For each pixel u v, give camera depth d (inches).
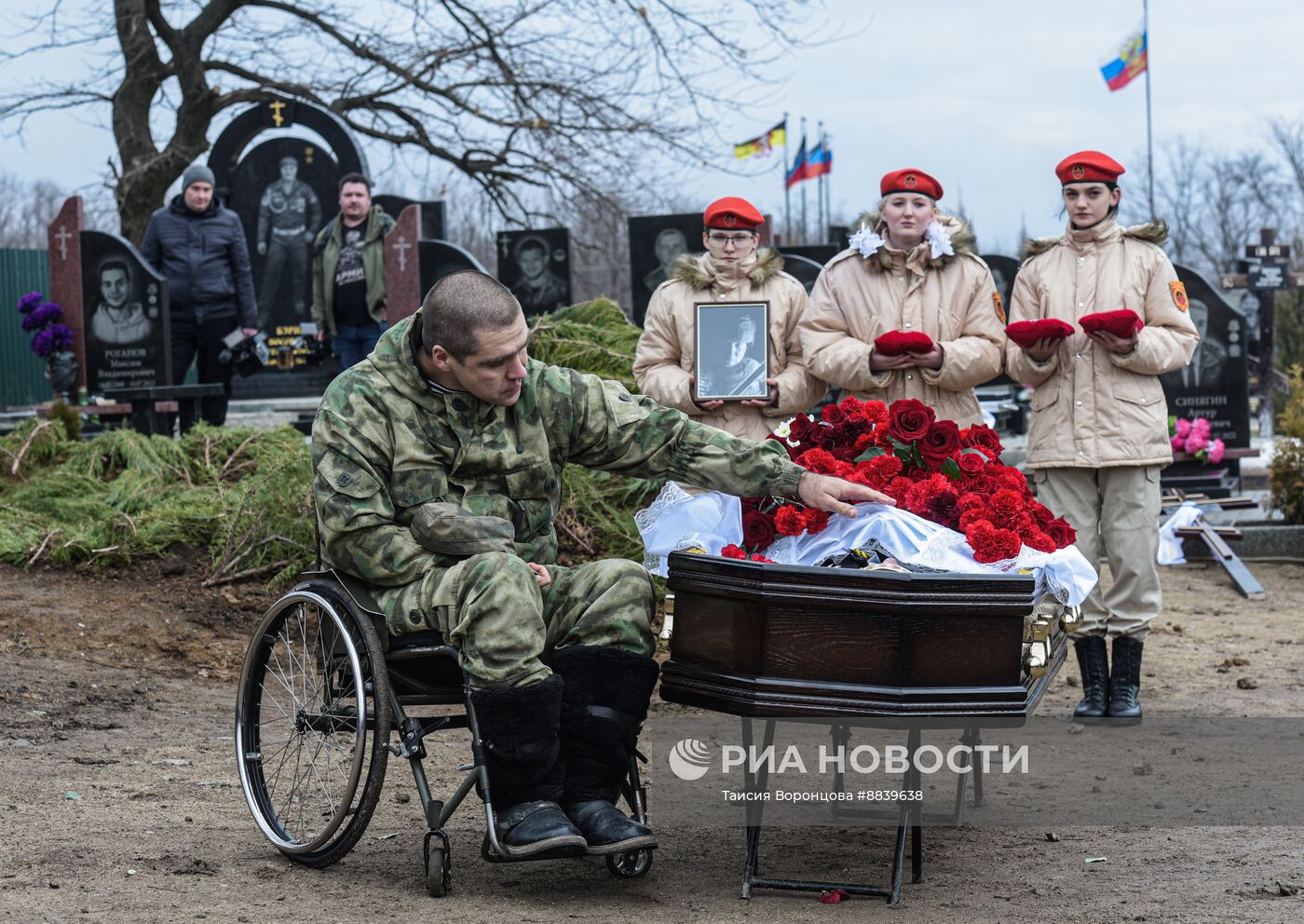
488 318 139.5
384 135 918.4
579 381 151.9
